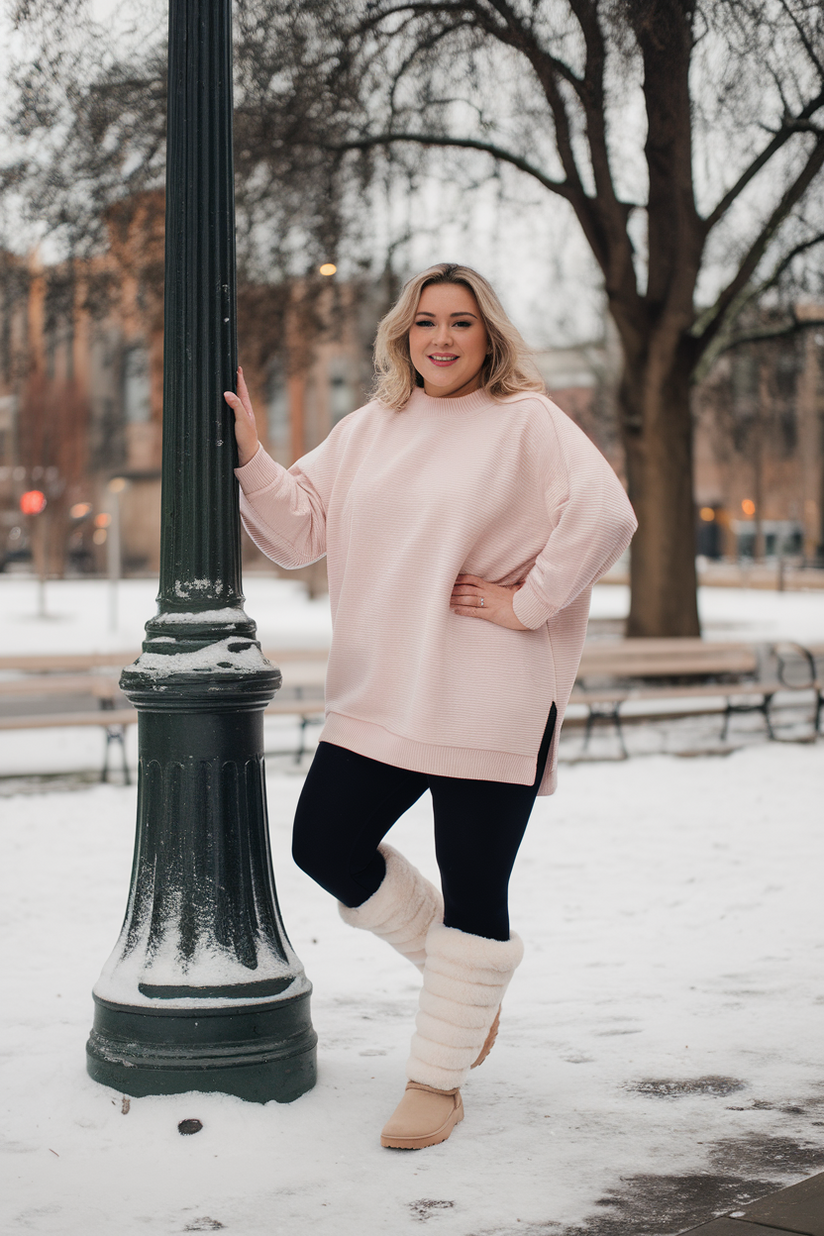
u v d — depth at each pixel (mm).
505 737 2885
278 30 8664
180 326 3158
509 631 2930
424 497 2947
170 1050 2998
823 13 7766
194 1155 2785
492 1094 3172
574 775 8844
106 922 4961
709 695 10305
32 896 5383
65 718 8289
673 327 13891
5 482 65375
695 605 14930
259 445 3160
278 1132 2900
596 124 9898
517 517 2979
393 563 2953
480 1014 2904
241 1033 3029
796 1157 2775
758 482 56625
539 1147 2844
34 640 20422
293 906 5285
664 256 13367
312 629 21391
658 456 14641
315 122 10562
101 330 14750
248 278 13141
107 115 9375
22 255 12438
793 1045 3504
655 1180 2662
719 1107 3074
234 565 3203
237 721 3148
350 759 2953
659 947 4555
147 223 11508
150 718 3148
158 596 3230
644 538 14789
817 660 17203
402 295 3049
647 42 7367
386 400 3111
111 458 50875
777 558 67125
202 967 3041
